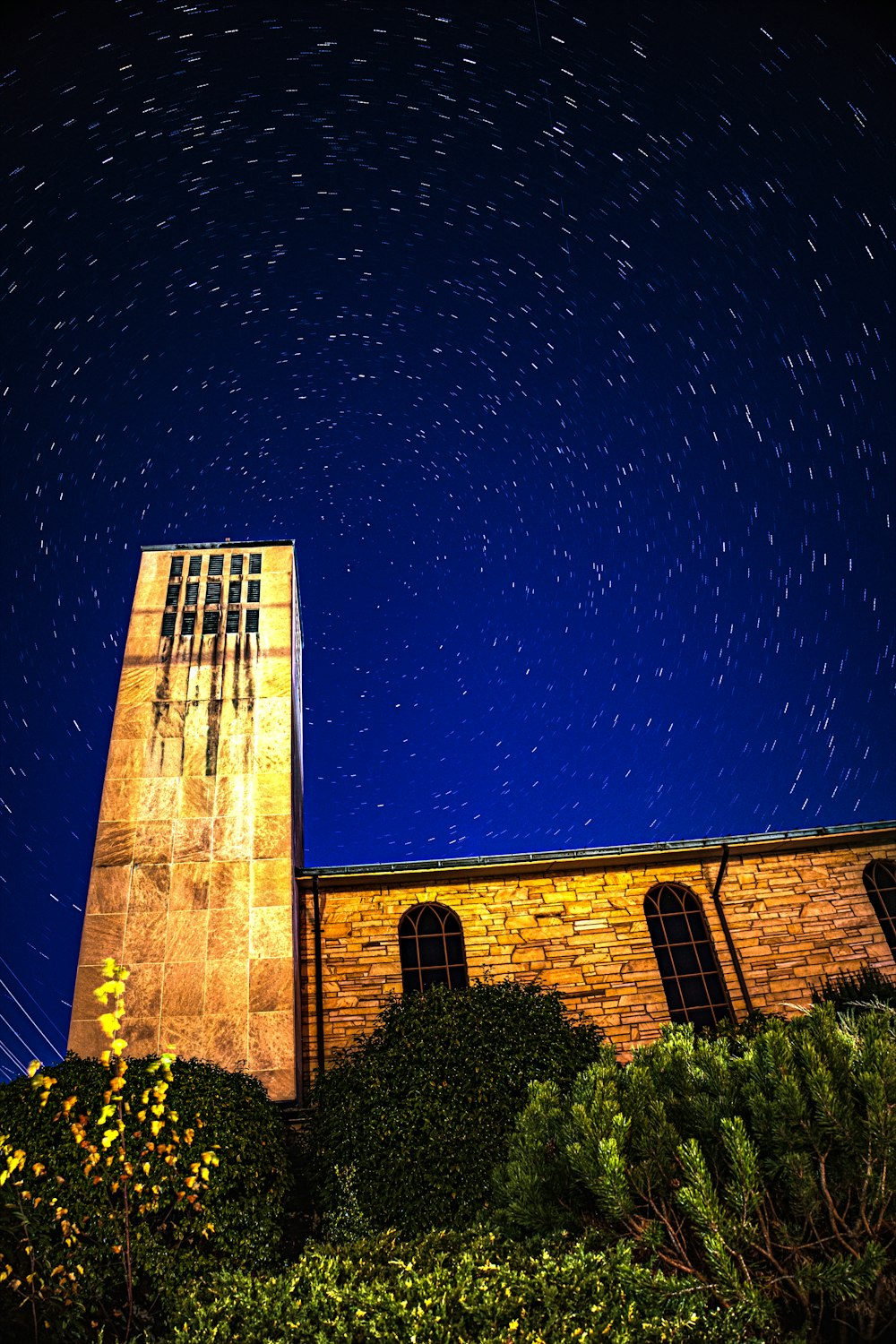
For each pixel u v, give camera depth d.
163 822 15.04
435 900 15.62
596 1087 6.03
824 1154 5.24
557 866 16.00
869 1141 5.16
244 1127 9.70
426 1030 10.78
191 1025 13.21
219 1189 8.80
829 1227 5.44
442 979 14.96
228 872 14.59
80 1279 7.30
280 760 15.82
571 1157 5.34
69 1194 7.99
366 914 15.38
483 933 15.36
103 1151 8.44
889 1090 5.25
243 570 18.38
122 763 15.61
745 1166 5.07
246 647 17.16
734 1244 4.97
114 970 7.98
